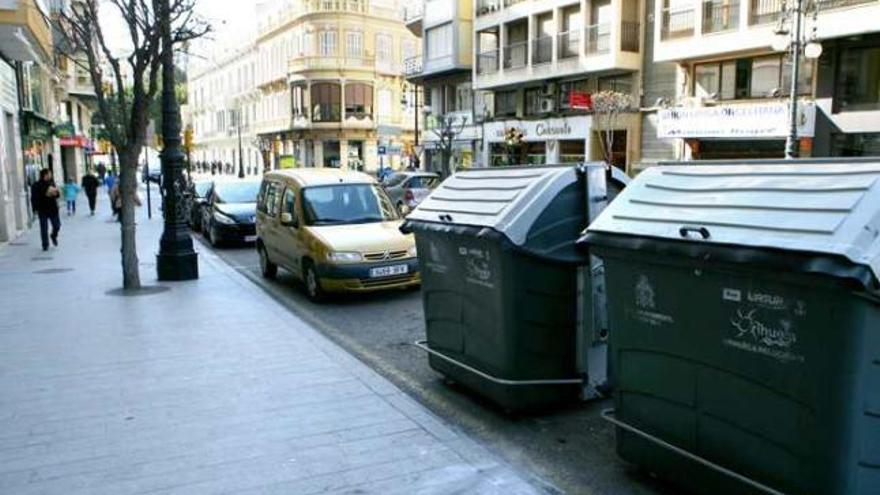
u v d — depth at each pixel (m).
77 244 16.66
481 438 5.07
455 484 4.12
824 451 3.03
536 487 4.09
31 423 5.11
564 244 5.16
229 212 17.12
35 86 26.45
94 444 4.72
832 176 3.38
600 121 31.44
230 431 4.94
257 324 8.20
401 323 8.99
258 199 13.28
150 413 5.29
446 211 5.78
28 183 22.83
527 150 37.78
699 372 3.65
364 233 10.55
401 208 24.84
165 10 10.23
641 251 3.82
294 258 11.11
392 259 10.34
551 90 35.72
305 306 10.20
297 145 66.69
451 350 5.91
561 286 5.22
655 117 30.09
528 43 35.78
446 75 44.75
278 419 5.16
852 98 22.67
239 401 5.55
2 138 17.36
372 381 6.05
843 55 22.72
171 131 11.40
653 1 30.19
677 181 4.17
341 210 11.19
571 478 4.40
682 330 3.71
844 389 2.94
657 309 3.87
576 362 5.36
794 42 21.38
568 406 5.65
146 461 4.45
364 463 4.41
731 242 3.33
